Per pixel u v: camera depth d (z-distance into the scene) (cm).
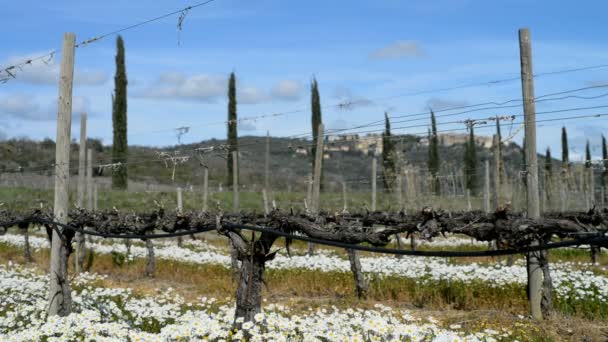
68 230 1010
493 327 974
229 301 1206
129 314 1030
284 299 1313
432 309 1184
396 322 789
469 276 1247
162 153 1146
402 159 2797
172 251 1919
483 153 5931
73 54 1020
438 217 674
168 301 1182
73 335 802
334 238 741
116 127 4334
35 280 1416
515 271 1268
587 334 958
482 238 657
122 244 2202
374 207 2409
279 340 700
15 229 2969
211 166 6241
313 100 4616
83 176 1939
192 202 3797
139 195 3988
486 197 2289
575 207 3031
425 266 1448
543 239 650
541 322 1020
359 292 1305
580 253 1947
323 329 755
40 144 6025
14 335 792
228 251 2181
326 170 6788
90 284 1452
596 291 1135
